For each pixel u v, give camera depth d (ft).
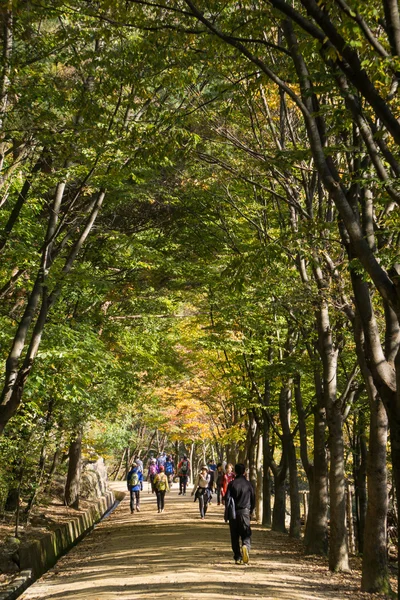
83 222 49.75
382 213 35.47
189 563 42.63
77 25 36.86
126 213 59.47
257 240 57.67
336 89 26.27
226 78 40.70
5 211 47.75
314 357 52.85
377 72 21.07
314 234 38.37
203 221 56.90
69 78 40.60
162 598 30.37
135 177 43.45
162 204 57.57
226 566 41.45
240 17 31.50
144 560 45.32
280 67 34.99
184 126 39.99
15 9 32.12
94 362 44.50
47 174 40.16
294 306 44.52
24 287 49.19
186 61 34.76
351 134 35.42
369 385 35.47
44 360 41.65
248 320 60.23
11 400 37.42
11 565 44.21
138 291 63.46
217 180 51.65
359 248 23.76
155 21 31.55
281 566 42.80
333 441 43.70
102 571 41.83
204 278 57.26
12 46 36.42
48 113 36.32
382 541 34.99
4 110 36.73
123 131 39.01
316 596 32.48
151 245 60.70
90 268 53.06
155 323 64.80
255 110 49.65
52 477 86.48
